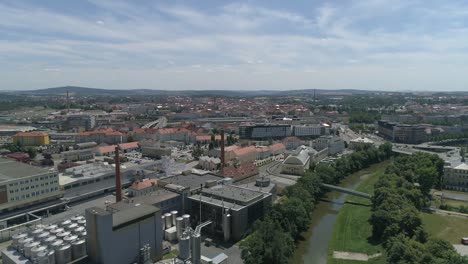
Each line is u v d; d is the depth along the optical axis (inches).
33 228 7495.1
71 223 7524.6
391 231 7426.2
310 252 7696.9
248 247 6594.5
